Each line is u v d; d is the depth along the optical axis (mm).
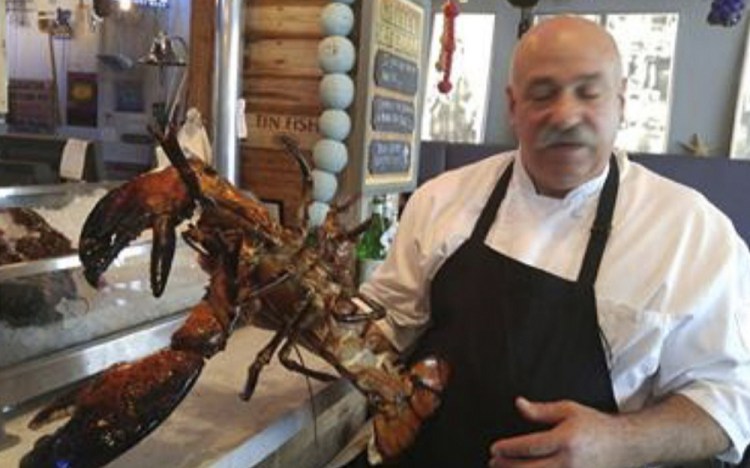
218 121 1717
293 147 1078
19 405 972
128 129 2949
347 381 1117
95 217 848
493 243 1253
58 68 3094
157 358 829
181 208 859
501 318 1176
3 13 2119
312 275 959
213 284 921
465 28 4188
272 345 992
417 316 1366
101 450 742
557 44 1124
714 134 3830
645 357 1132
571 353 1137
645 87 3930
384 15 1925
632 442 1021
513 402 1139
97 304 1039
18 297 910
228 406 1099
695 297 1125
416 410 1064
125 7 2648
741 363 1132
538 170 1209
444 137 4305
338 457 1440
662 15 3848
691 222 1190
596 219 1209
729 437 1098
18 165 1863
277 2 1856
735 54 3730
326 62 1775
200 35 1765
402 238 1396
